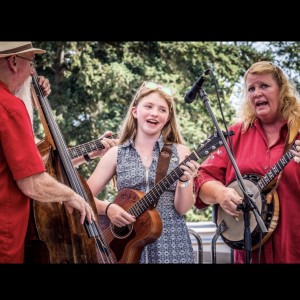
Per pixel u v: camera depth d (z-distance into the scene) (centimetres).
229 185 324
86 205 260
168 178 295
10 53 246
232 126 338
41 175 243
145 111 308
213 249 364
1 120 238
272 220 302
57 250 262
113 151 317
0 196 241
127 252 300
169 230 300
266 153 318
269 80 314
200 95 301
